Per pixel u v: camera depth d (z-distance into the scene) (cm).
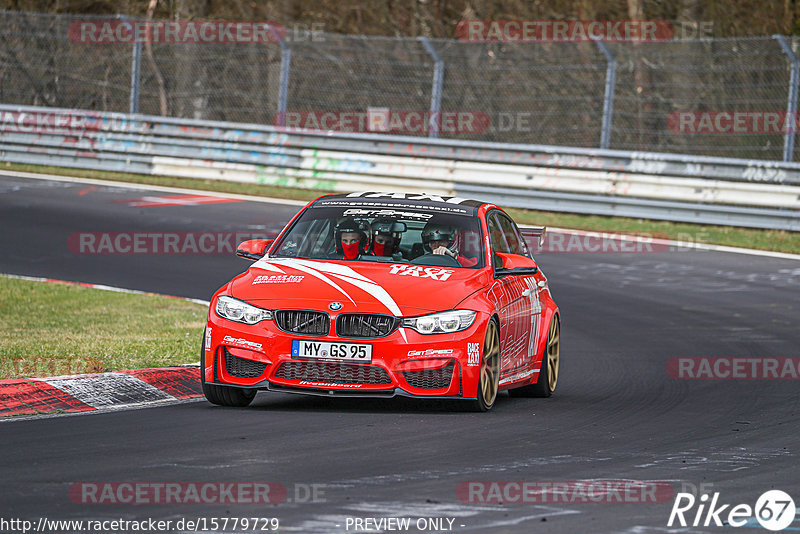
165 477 2172
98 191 8500
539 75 12000
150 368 3459
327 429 2752
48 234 6931
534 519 1938
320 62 12194
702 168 8112
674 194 8056
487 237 3394
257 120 12094
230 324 3016
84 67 11631
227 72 12150
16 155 9688
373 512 1947
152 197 8331
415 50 12481
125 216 7556
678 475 2353
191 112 11894
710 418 3150
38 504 1945
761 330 4991
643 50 11675
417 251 3316
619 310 5422
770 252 7088
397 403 3247
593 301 5625
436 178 8588
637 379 3906
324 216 3422
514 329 3338
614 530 1891
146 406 3062
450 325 3000
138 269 6100
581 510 2014
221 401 3095
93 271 6012
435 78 8931
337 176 8875
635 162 8269
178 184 9019
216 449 2462
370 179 8762
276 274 3145
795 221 7712
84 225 7231
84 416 2858
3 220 7262
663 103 11569
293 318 2991
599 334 4875
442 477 2247
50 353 3744
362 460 2391
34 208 7694
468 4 12825
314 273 3131
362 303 2989
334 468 2300
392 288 3055
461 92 12125
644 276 6288
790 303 5666
